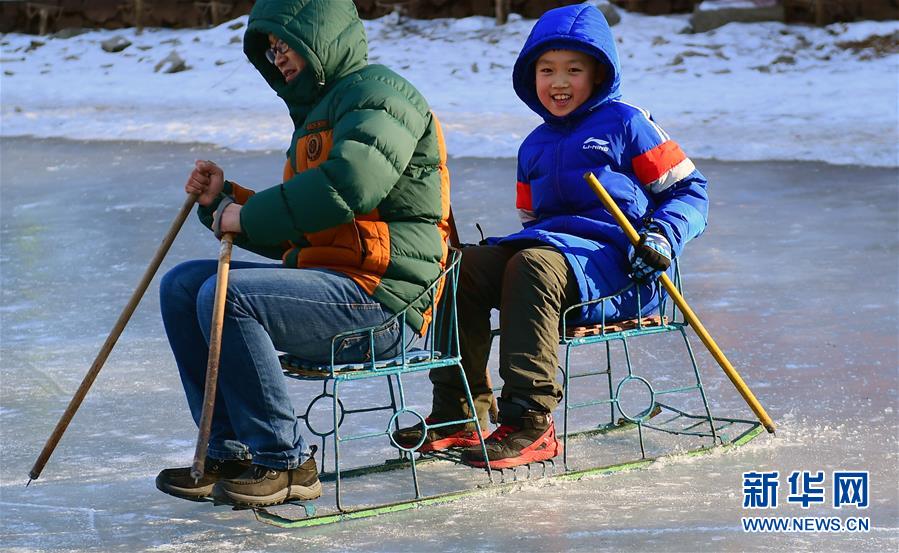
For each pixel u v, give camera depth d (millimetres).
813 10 71312
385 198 12586
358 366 12617
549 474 13969
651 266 13781
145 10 91625
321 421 16234
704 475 13633
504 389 13688
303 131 12805
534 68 15055
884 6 69938
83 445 15445
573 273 13719
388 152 12062
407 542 11867
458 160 40625
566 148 14680
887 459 13867
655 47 70000
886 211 30125
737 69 65188
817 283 23062
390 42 78188
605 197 13797
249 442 12242
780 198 32531
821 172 36281
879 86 56375
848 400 16125
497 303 14281
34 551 11945
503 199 33281
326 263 12586
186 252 28516
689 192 14562
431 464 14570
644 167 14453
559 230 14555
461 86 65250
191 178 12859
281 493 12242
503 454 13344
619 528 12055
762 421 14820
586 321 14094
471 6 82375
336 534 12164
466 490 13219
